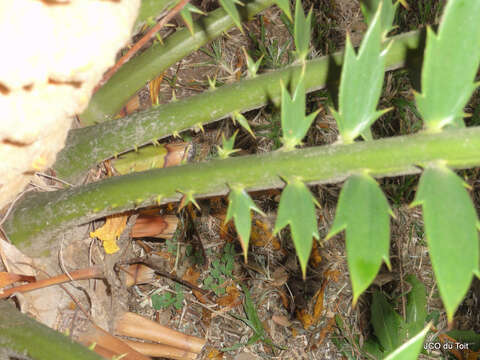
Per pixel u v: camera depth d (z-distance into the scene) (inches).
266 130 54.2
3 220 28.5
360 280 17.3
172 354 35.9
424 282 54.2
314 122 55.1
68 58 21.4
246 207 21.1
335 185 54.6
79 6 21.0
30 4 19.4
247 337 48.8
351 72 19.0
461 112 18.0
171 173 23.1
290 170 19.9
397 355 17.1
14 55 19.5
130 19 23.8
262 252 51.9
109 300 33.2
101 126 30.2
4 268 28.4
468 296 53.9
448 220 16.7
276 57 57.9
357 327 51.7
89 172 33.7
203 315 48.6
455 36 17.5
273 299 51.4
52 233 28.0
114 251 32.8
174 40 32.7
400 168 18.4
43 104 22.7
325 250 53.4
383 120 54.7
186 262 49.2
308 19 24.7
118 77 33.2
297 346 49.9
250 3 31.5
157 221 38.4
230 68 57.9
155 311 47.1
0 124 21.4
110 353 29.8
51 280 28.0
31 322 22.1
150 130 29.0
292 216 19.4
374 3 23.2
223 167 21.5
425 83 17.8
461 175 54.7
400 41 23.7
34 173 28.0
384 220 17.9
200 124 28.2
